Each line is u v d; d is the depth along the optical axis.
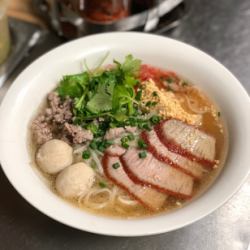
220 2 0.32
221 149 0.23
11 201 0.23
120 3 0.29
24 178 0.21
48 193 0.21
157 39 0.26
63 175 0.22
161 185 0.22
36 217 0.22
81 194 0.22
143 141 0.23
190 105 0.25
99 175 0.23
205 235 0.22
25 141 0.23
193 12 0.31
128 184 0.22
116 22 0.28
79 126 0.24
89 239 0.22
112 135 0.23
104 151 0.23
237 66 0.28
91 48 0.26
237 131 0.22
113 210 0.22
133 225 0.19
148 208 0.21
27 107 0.24
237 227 0.22
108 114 0.24
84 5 0.29
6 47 0.28
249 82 0.28
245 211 0.22
